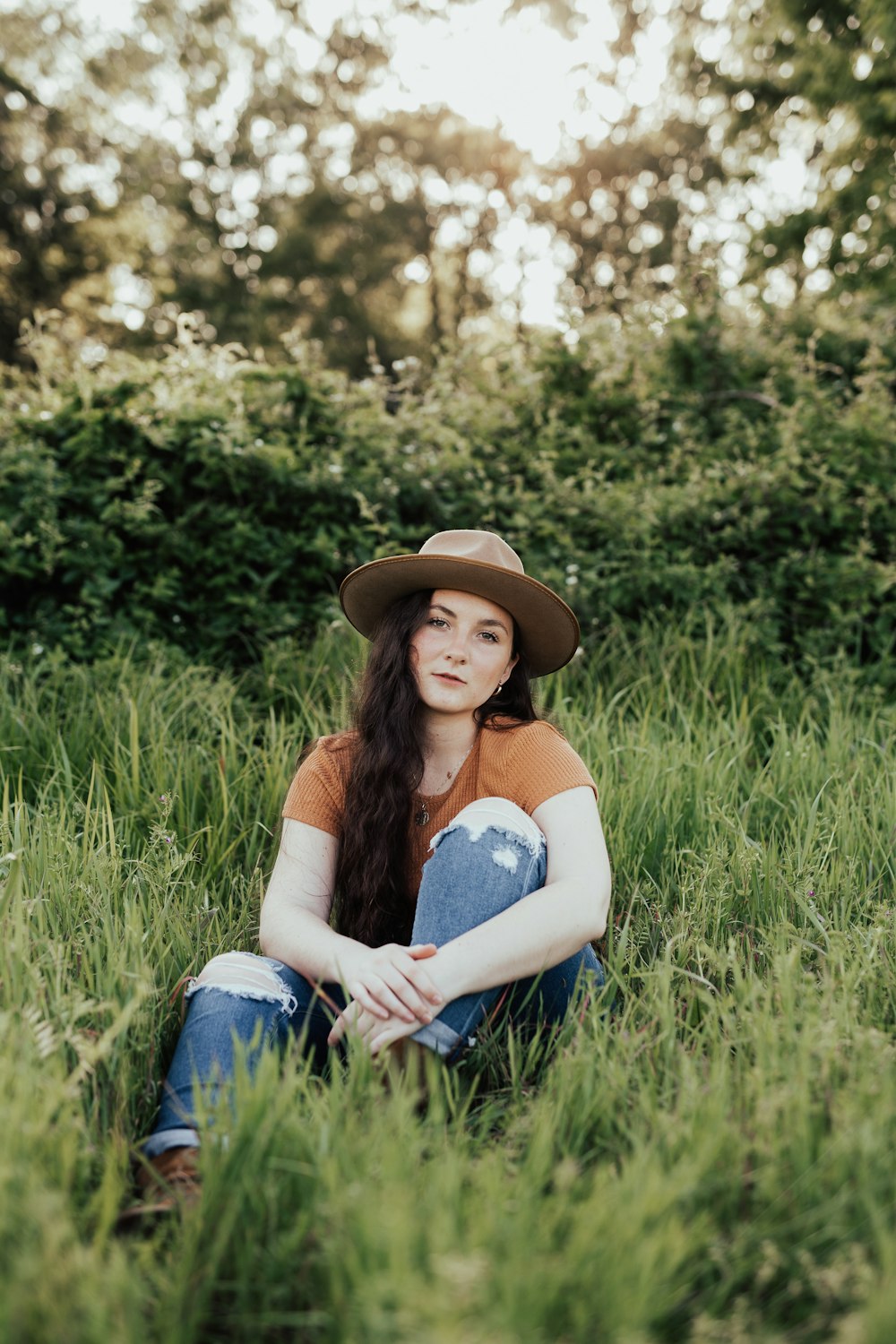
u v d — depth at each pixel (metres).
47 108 21.53
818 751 3.42
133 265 23.11
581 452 5.56
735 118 15.28
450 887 1.94
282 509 4.80
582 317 6.07
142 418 4.71
